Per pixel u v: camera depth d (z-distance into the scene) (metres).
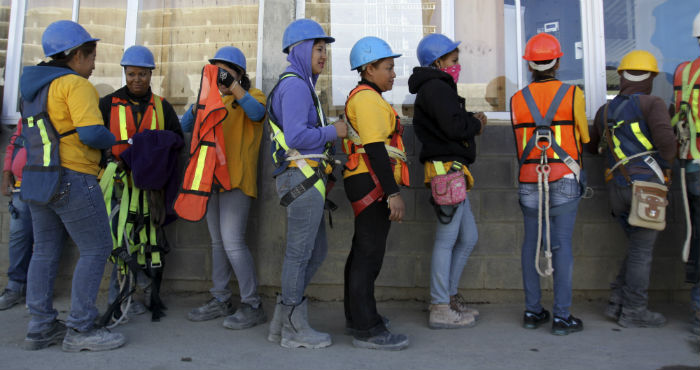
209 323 3.54
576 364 2.80
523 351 3.00
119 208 3.52
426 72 3.27
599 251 4.00
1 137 4.30
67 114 2.81
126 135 3.66
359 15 4.23
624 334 3.31
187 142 4.12
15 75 4.40
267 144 3.96
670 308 3.90
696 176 3.54
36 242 2.99
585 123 3.25
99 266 2.96
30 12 4.45
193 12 4.39
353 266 3.03
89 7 4.42
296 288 2.99
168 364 2.77
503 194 4.02
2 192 4.03
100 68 4.39
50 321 3.02
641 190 3.29
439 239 3.40
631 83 3.49
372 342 3.00
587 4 4.20
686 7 4.18
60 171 2.79
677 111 3.61
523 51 4.24
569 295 3.30
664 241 4.00
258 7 4.34
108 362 2.79
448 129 3.11
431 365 2.78
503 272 4.01
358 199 3.00
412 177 4.00
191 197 3.05
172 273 4.12
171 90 4.38
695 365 2.79
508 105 4.21
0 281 4.23
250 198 3.58
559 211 3.25
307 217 2.88
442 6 4.24
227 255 3.53
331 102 4.19
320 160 2.93
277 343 3.12
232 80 3.26
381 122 2.87
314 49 2.98
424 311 3.89
